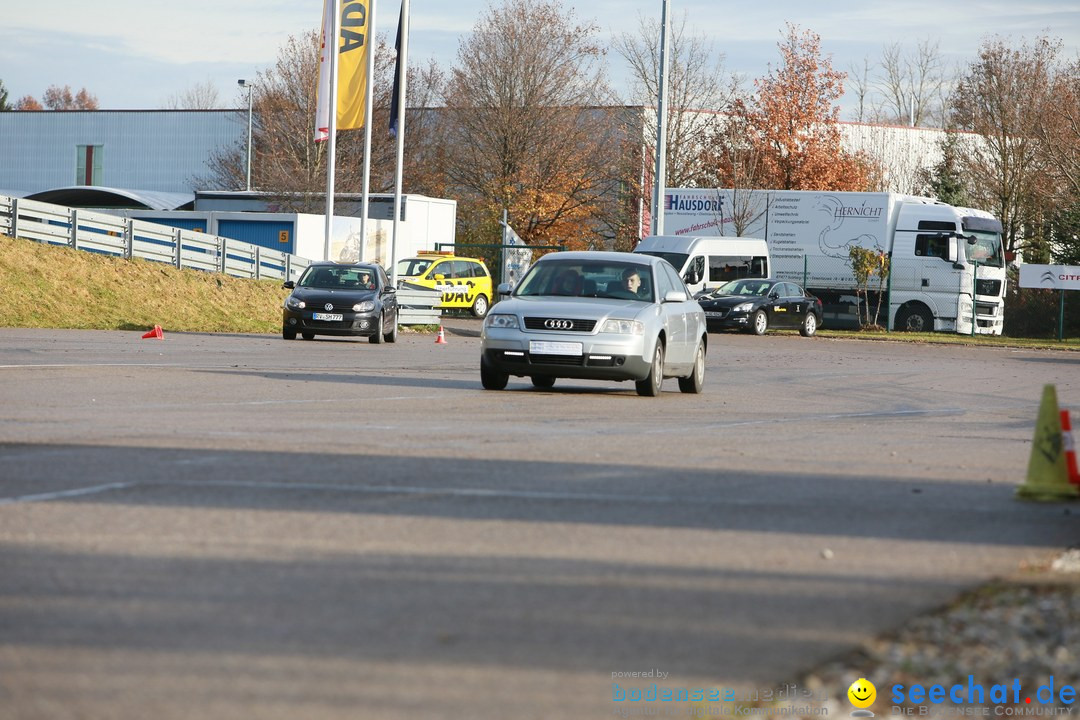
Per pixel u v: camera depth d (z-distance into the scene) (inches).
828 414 2524.6
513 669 764.0
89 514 1206.3
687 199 7637.8
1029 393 3312.0
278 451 1660.9
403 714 682.8
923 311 7130.9
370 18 5748.0
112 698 697.6
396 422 2060.8
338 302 4569.4
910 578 1029.2
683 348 2866.6
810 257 7317.9
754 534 1199.6
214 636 816.9
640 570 1031.6
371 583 965.8
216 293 6048.2
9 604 884.6
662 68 6417.3
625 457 1712.6
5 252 5418.3
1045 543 1204.5
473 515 1253.1
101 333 4714.6
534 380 2920.8
